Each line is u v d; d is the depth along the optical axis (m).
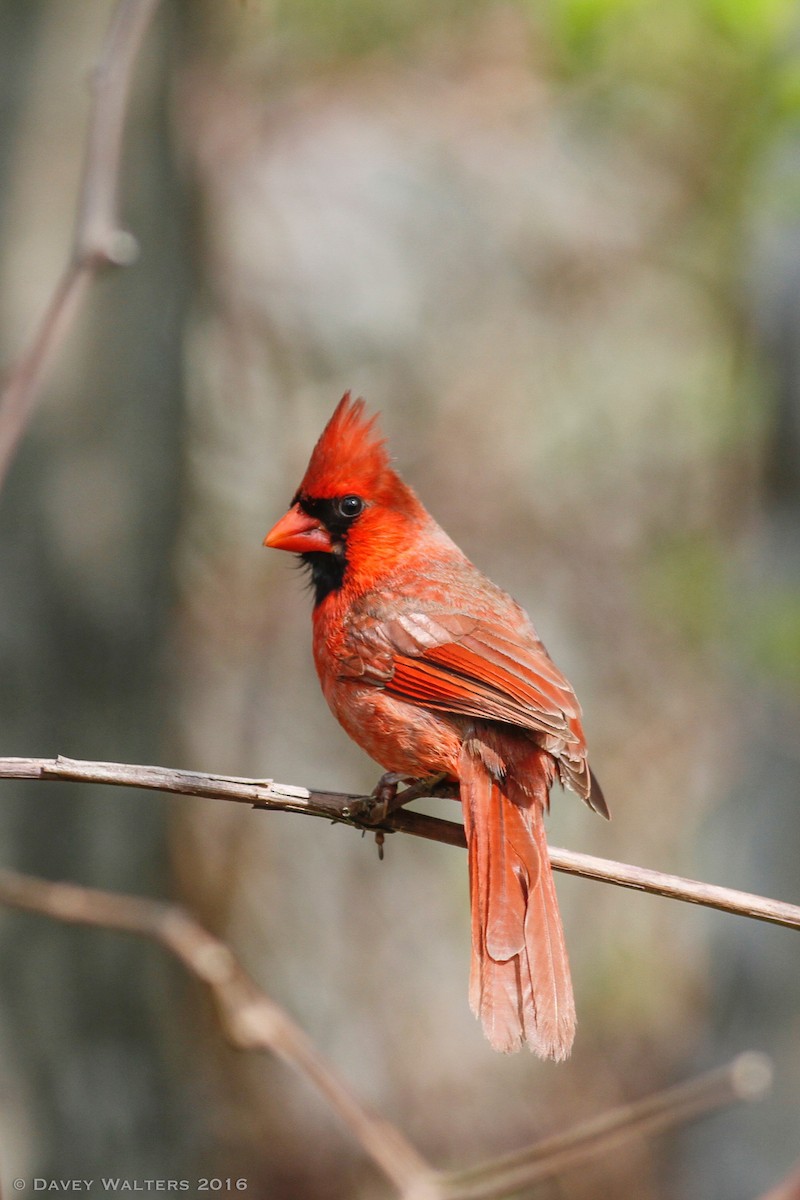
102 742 8.09
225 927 12.95
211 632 13.49
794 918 5.24
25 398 4.15
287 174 14.63
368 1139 4.94
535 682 5.87
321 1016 13.12
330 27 14.70
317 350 14.41
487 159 15.41
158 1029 8.66
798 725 10.61
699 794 14.39
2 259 7.62
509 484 14.97
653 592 14.61
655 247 15.52
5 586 7.76
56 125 7.72
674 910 14.18
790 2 10.02
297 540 6.33
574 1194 11.88
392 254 14.91
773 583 10.80
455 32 15.16
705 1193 10.53
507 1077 13.35
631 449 15.23
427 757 5.88
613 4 10.03
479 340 15.09
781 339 10.82
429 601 6.11
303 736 13.58
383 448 6.47
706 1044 10.73
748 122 12.98
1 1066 7.87
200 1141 9.48
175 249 8.48
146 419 8.20
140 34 4.48
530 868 5.43
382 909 13.52
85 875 8.05
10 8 7.69
